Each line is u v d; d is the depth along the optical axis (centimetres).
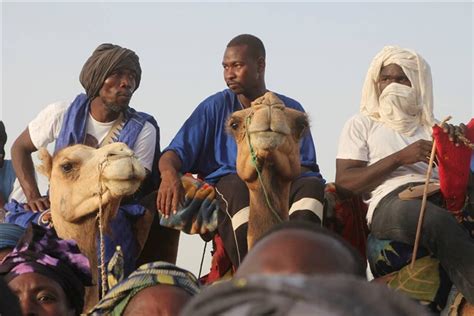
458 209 758
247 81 869
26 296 538
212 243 811
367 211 804
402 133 836
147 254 849
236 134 763
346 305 169
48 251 559
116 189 768
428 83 853
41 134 896
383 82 855
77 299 562
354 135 841
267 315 169
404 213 746
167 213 793
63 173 788
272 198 756
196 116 860
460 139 752
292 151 750
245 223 764
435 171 812
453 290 739
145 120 893
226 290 174
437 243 729
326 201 820
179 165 834
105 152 775
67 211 785
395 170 808
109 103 877
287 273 197
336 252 208
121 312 443
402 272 748
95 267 787
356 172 812
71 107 888
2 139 1036
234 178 795
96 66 878
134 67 887
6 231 757
